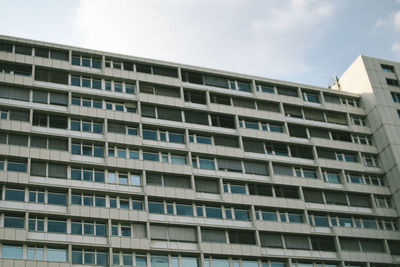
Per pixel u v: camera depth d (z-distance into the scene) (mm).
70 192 51719
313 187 61812
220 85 65375
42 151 52688
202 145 59625
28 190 50781
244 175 60156
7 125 52969
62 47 59625
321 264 57688
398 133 67688
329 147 65875
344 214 62062
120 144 56344
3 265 45500
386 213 63281
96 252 50000
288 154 63812
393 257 60469
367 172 65688
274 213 59000
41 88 56438
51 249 48781
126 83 60969
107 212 51562
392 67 73562
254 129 63375
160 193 54688
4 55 56562
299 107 68000
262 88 67625
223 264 53844
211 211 56438
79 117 56406
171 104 60844
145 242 51344
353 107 70250
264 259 55656
